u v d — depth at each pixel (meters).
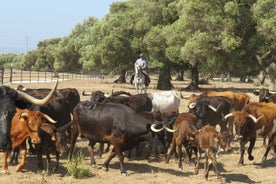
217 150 10.60
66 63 81.69
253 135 12.37
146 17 47.47
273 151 14.36
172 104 15.82
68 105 13.33
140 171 11.51
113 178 10.72
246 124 12.03
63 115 12.95
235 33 32.66
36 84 41.12
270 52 32.59
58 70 84.19
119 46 47.66
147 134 10.91
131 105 14.17
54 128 10.67
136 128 10.83
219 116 14.28
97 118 11.14
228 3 30.81
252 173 11.67
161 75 46.12
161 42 43.16
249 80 74.06
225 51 32.19
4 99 7.67
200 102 13.70
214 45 32.38
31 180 10.20
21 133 10.50
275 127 12.75
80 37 90.94
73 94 14.77
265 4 30.25
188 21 32.81
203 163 12.52
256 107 12.54
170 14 46.06
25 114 10.37
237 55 33.19
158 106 15.52
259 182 10.81
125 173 10.98
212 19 31.44
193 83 45.53
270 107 12.75
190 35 34.03
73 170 10.71
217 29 32.28
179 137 11.55
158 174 11.20
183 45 37.78
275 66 34.88
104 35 49.62
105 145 14.80
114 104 11.31
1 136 7.45
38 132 10.45
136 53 48.59
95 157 12.90
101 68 54.78
